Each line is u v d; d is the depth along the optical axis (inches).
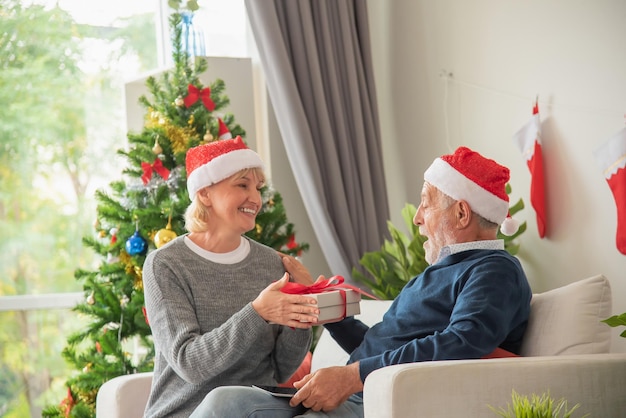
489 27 140.0
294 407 78.5
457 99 148.4
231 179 92.3
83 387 129.8
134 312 131.7
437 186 90.1
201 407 76.6
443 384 73.2
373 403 73.3
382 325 90.0
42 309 173.0
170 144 131.6
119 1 178.2
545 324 84.7
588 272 122.6
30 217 173.5
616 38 116.9
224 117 140.5
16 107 172.7
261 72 163.8
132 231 131.1
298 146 147.6
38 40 174.1
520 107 134.1
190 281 89.5
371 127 156.6
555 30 126.9
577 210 124.1
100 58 177.2
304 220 166.7
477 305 80.3
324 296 84.1
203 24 170.2
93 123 177.2
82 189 176.6
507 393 74.6
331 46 153.1
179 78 134.5
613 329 117.8
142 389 97.3
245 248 95.0
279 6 148.9
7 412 171.8
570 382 76.5
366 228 153.3
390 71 165.9
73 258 175.8
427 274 88.2
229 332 82.2
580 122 123.0
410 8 159.5
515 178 135.8
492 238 90.2
